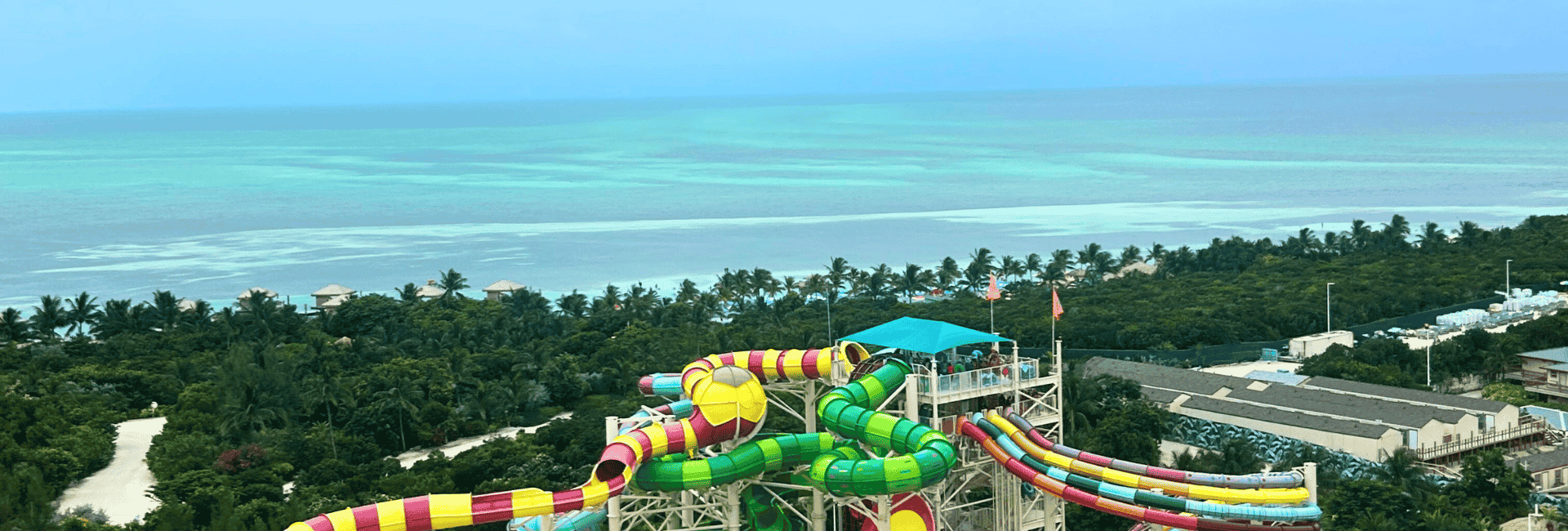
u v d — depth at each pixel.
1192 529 65.38
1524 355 151.38
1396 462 104.69
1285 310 193.25
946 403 72.56
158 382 152.62
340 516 61.00
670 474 66.56
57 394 138.88
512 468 112.06
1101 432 112.81
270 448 119.94
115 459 125.81
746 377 68.50
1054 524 76.31
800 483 73.38
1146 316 192.25
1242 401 131.50
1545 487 108.69
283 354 157.88
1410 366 158.00
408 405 132.12
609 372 157.38
